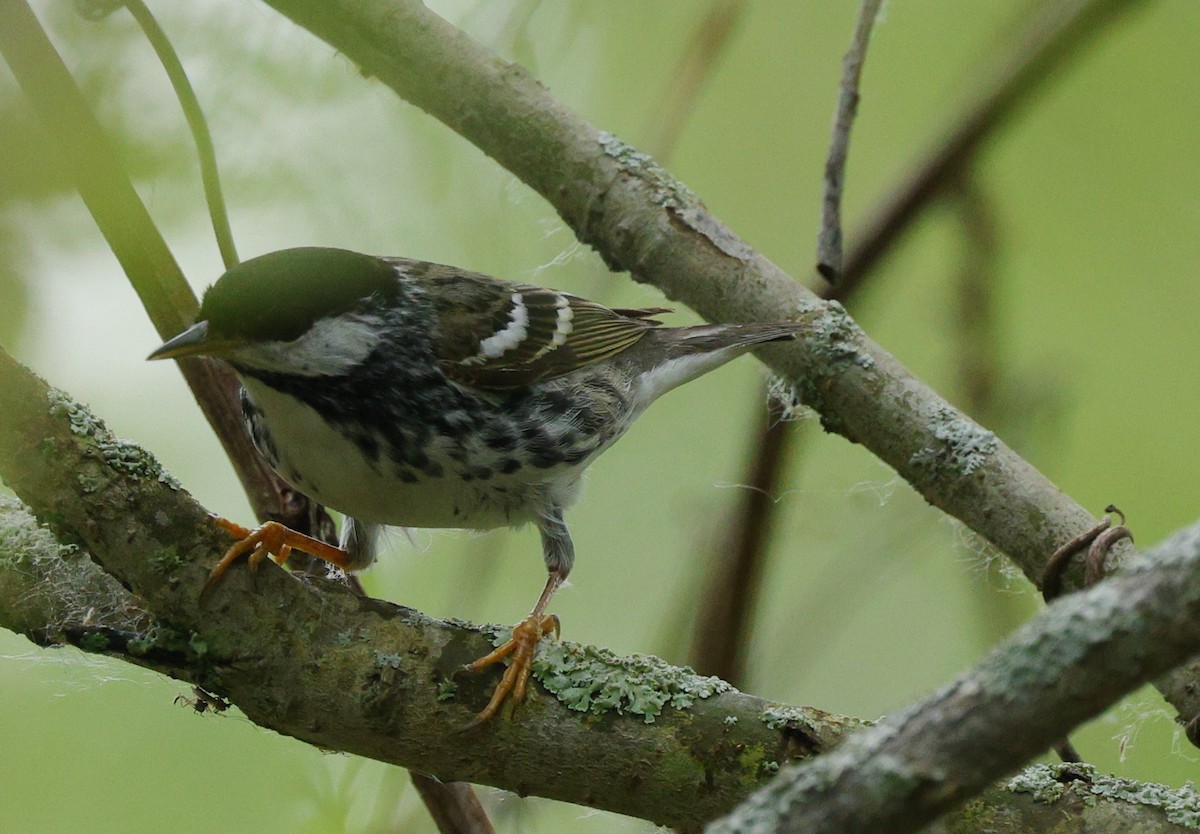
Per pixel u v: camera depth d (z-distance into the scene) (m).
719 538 9.92
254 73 6.79
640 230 8.76
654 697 6.30
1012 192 13.41
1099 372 13.06
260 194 6.95
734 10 11.30
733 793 6.15
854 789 3.76
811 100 13.91
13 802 9.56
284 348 7.70
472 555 10.70
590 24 11.55
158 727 9.88
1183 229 13.22
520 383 8.52
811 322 8.51
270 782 9.76
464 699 6.33
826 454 13.02
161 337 7.81
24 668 9.82
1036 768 6.19
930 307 12.41
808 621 11.02
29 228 6.05
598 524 13.41
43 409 6.30
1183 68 13.10
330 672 6.36
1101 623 3.78
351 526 8.80
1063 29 9.99
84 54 6.11
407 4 8.66
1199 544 3.79
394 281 8.22
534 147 8.80
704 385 13.90
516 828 9.53
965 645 12.70
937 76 13.66
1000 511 7.89
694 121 14.05
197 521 6.48
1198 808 6.02
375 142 8.83
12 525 6.83
